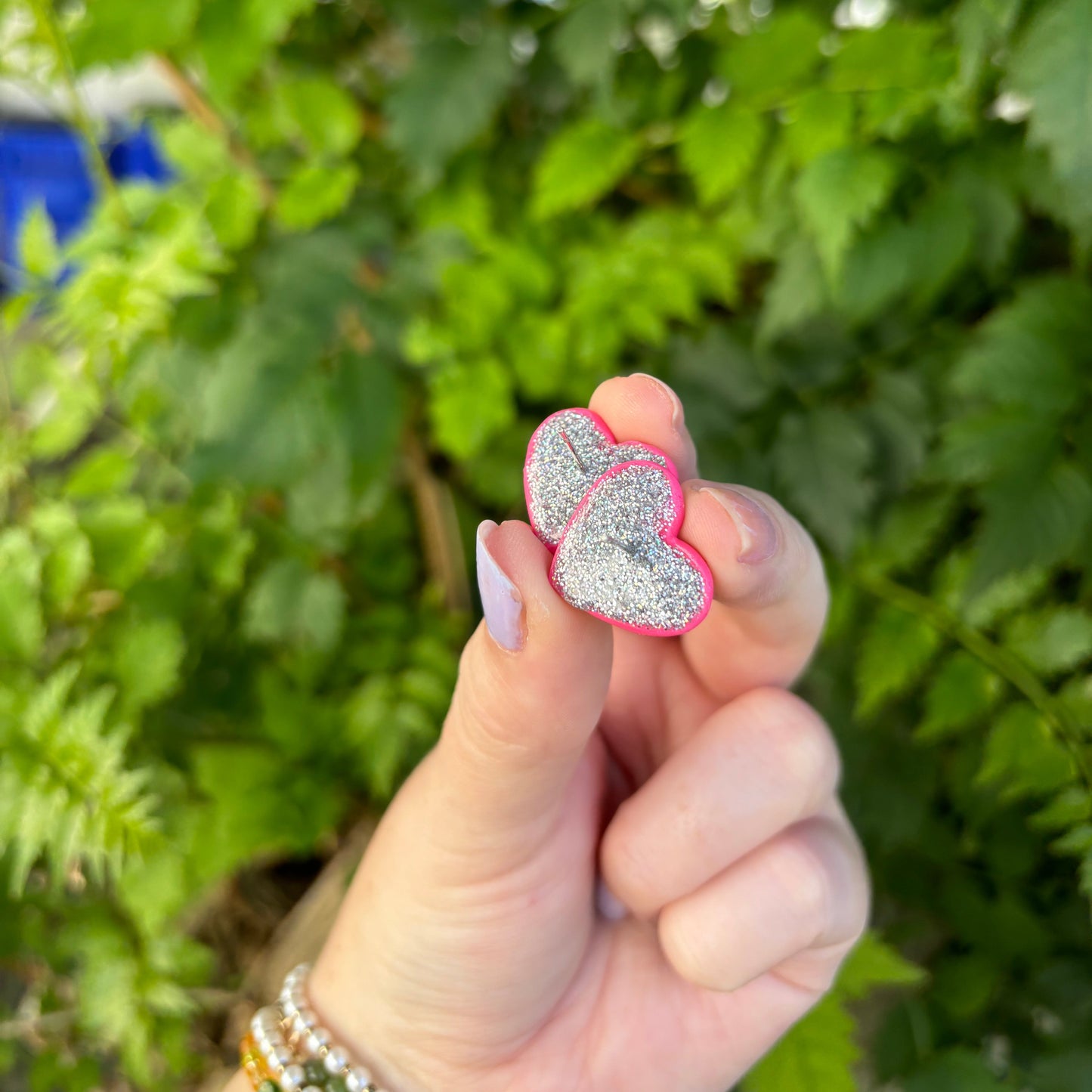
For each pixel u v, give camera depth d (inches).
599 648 5.2
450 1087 6.7
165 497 12.2
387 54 11.8
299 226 10.0
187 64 10.5
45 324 10.2
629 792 7.4
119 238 10.4
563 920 6.7
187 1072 10.3
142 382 10.4
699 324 10.2
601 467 5.5
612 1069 6.9
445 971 6.4
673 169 10.7
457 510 12.0
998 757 8.3
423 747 10.0
